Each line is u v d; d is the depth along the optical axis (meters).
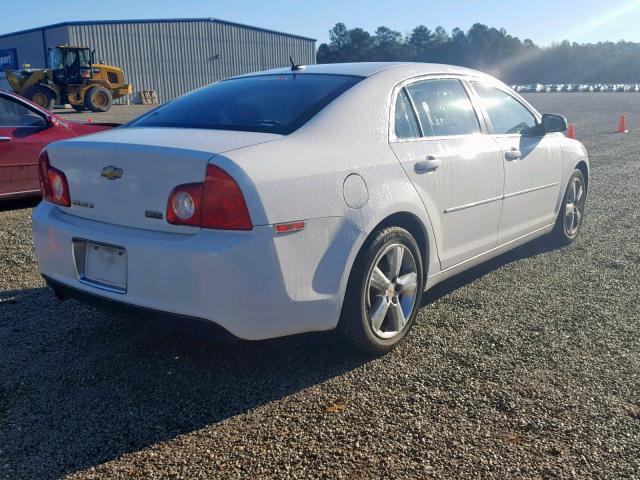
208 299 2.95
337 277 3.29
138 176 3.15
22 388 3.31
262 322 3.08
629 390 3.31
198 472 2.64
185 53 48.03
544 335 4.01
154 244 3.04
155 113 4.08
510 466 2.68
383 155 3.64
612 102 38.44
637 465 2.69
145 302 3.11
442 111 4.29
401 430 2.94
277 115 3.60
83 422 3.00
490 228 4.61
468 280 5.08
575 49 112.62
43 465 2.68
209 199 2.96
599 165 11.84
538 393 3.27
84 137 3.62
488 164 4.46
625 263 5.55
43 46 44.69
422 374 3.48
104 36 44.06
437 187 3.96
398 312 3.74
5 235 6.32
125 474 2.62
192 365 3.57
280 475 2.62
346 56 106.88
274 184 3.04
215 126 3.59
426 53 114.06
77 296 3.47
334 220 3.27
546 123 5.25
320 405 3.15
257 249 2.97
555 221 5.71
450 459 2.73
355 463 2.70
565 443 2.84
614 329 4.11
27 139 7.29
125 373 3.48
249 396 3.24
